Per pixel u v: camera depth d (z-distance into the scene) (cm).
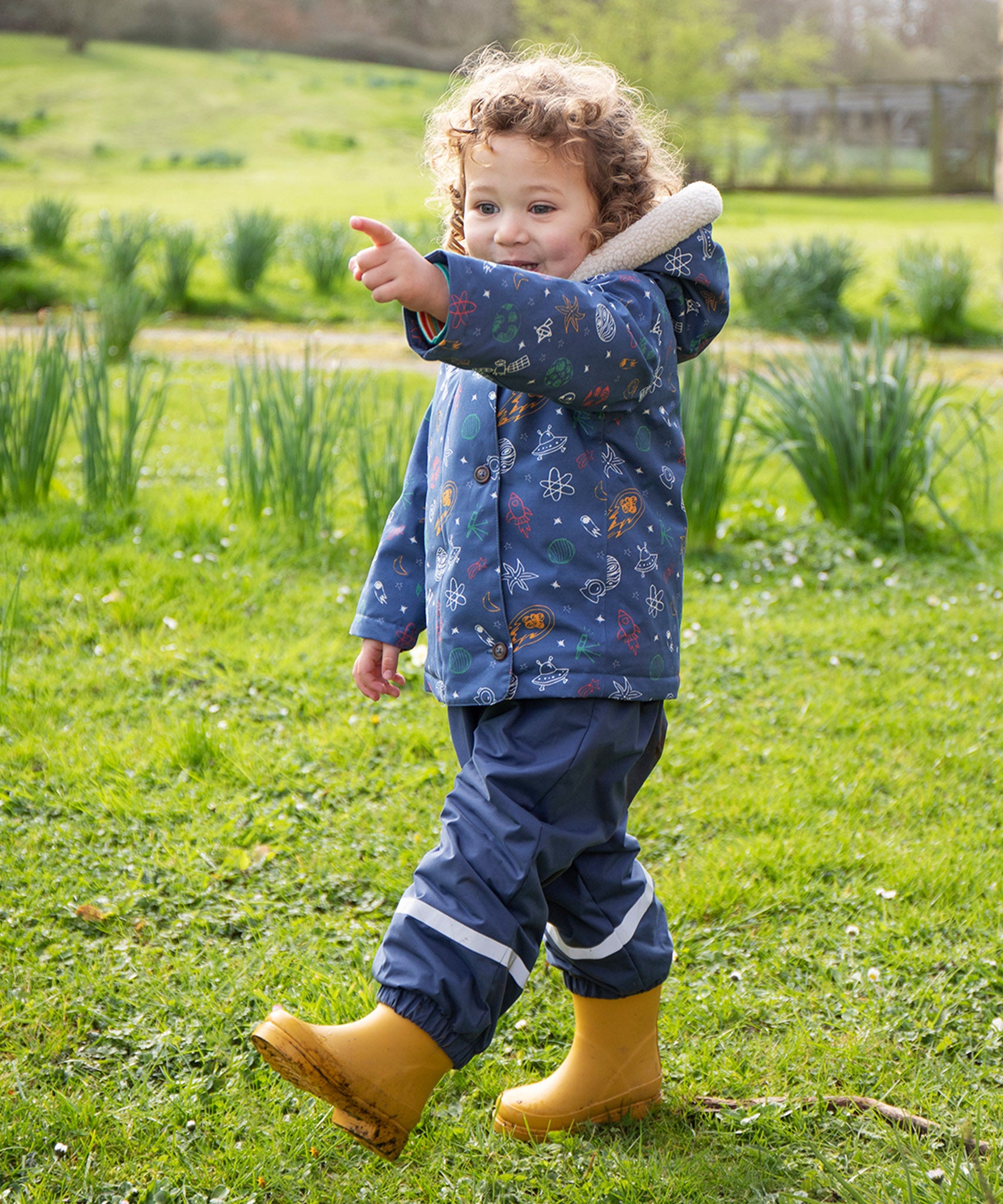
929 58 5581
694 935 226
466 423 159
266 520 481
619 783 158
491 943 145
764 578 463
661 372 154
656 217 156
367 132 3656
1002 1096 181
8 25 4953
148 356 930
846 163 3112
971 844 262
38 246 1414
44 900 231
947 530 520
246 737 306
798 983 212
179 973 210
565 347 140
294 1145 171
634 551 155
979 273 1478
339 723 319
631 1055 176
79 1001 200
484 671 152
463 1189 163
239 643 371
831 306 1209
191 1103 177
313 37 5512
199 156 3003
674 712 334
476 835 149
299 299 1301
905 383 511
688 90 2827
